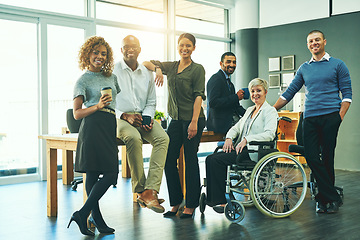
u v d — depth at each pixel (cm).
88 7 623
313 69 367
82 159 284
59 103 597
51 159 361
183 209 377
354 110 665
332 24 689
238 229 313
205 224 328
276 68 762
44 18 575
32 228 321
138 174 317
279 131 720
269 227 318
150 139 330
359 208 383
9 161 558
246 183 346
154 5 716
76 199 436
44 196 457
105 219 347
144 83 332
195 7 781
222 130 399
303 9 725
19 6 550
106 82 297
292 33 741
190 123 342
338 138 683
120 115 320
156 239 288
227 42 830
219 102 393
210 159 347
